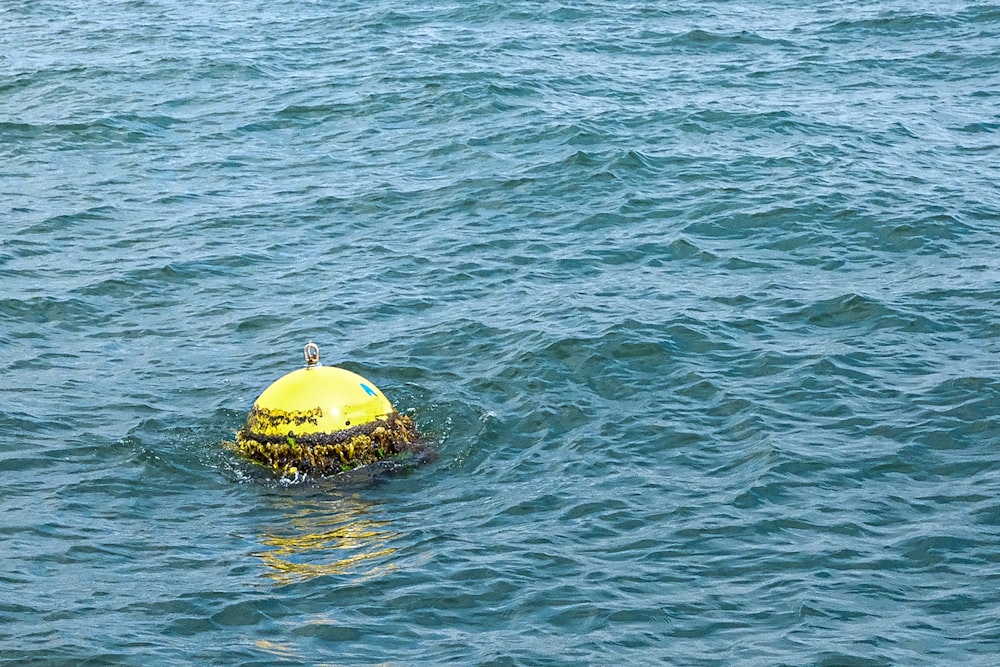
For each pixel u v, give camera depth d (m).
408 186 25.78
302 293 20.98
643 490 14.69
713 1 41.22
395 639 12.03
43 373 18.19
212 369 18.34
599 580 12.91
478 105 30.28
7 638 12.02
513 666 11.55
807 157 26.41
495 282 21.14
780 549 13.40
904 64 33.88
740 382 17.28
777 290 20.34
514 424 16.44
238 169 27.19
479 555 13.39
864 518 13.95
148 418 16.75
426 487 14.97
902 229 22.61
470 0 40.78
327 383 15.48
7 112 30.83
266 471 15.33
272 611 12.49
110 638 12.05
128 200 25.44
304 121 30.09
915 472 14.89
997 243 22.05
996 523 13.75
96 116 30.30
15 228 23.84
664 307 19.70
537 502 14.49
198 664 11.67
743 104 30.19
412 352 18.56
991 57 34.12
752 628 12.10
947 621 12.12
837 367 17.53
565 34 37.06
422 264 22.03
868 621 12.15
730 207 23.86
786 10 39.94
